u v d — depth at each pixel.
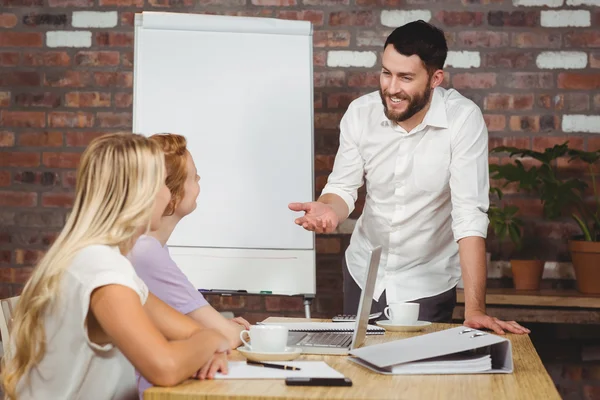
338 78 3.75
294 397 1.34
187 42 3.30
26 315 1.48
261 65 3.29
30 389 1.53
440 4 3.71
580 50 3.67
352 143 2.74
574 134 3.68
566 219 3.70
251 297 3.80
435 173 2.62
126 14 3.81
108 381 1.53
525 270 3.54
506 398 1.38
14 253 3.88
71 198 3.85
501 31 3.70
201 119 3.28
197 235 3.26
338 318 2.31
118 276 1.44
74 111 3.84
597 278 3.41
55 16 3.84
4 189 3.88
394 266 2.76
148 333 1.40
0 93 3.87
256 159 3.28
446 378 1.54
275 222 3.26
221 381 1.46
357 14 3.73
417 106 2.47
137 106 3.29
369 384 1.47
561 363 3.64
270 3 3.76
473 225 2.42
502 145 3.71
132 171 1.53
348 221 3.76
